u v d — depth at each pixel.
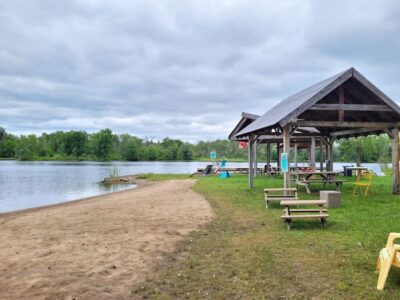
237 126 29.09
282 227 8.78
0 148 116.44
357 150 43.88
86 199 19.02
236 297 4.75
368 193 15.20
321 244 7.06
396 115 14.72
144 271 5.81
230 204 13.05
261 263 6.01
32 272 5.82
